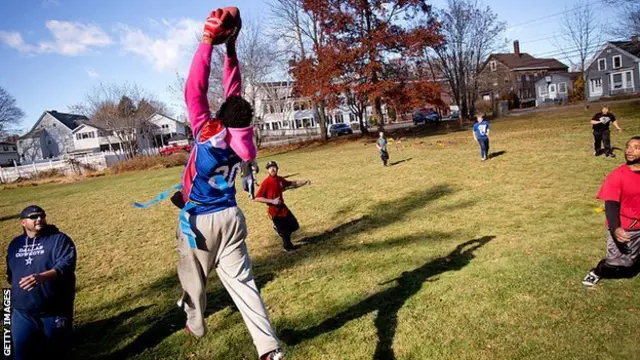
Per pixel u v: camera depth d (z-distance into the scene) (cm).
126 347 421
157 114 6569
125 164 3388
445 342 355
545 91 7019
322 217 913
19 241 375
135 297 568
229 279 287
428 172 1326
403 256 586
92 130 6656
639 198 371
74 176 3450
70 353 420
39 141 6931
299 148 3578
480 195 907
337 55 3067
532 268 477
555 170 1073
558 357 318
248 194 1397
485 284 451
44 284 353
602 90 6053
